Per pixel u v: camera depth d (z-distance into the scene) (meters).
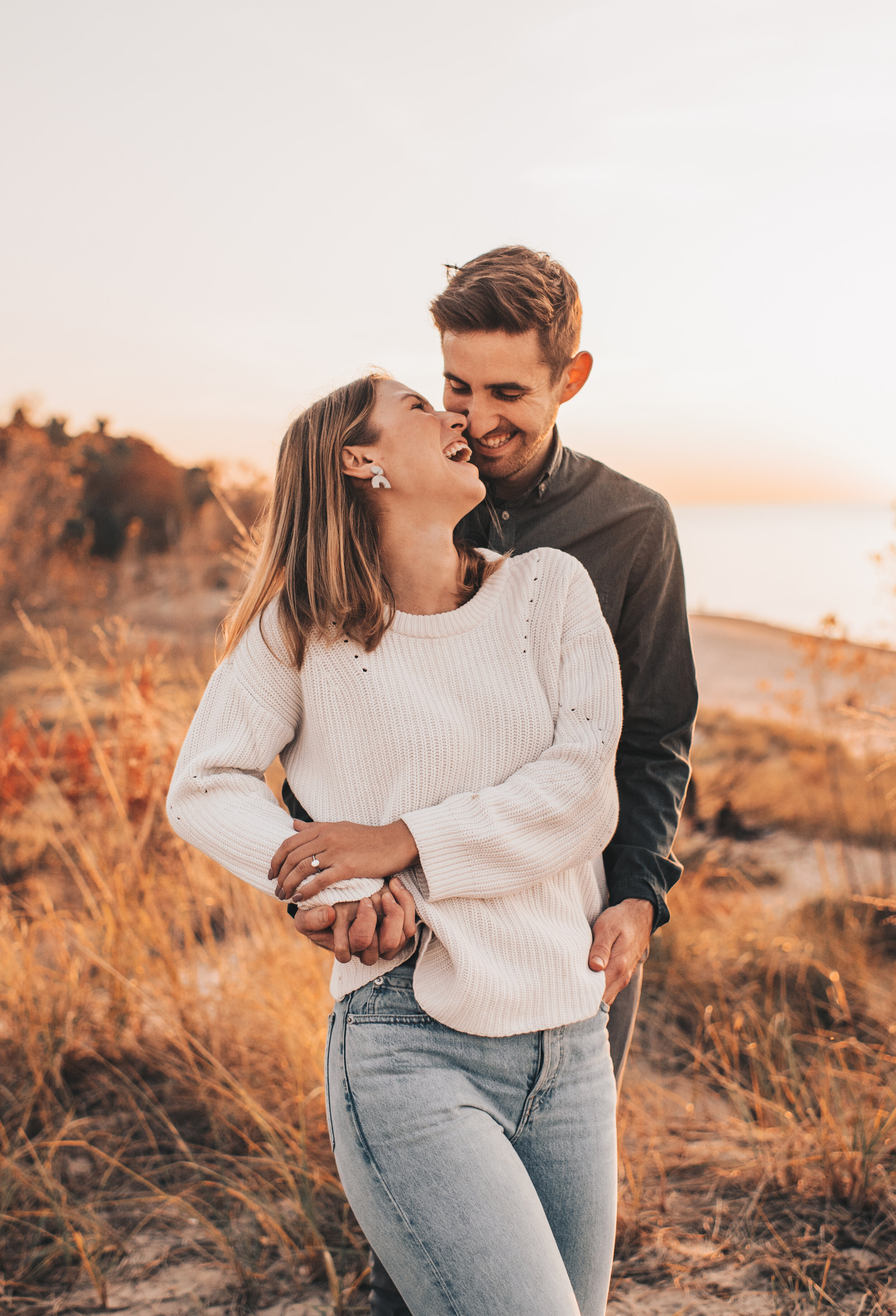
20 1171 2.38
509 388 1.62
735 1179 2.47
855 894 4.35
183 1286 2.12
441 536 1.46
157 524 16.80
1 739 4.62
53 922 3.36
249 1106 2.49
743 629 16.84
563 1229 1.33
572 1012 1.36
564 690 1.49
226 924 3.44
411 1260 1.18
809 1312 1.98
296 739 1.52
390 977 1.32
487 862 1.33
